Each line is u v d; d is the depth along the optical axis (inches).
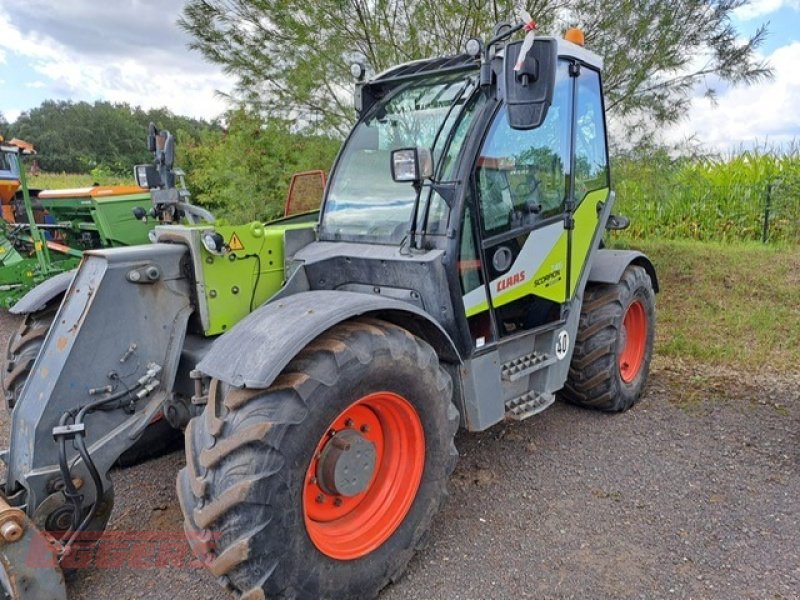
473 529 113.3
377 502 100.3
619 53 244.5
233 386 85.9
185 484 87.8
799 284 277.4
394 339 95.8
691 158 261.1
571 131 137.4
